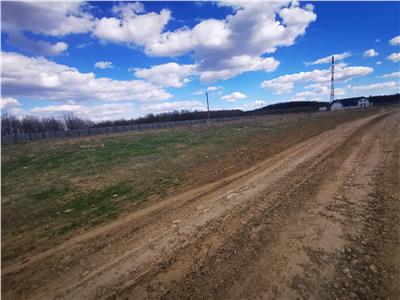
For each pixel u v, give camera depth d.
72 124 65.88
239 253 3.98
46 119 63.59
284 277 3.35
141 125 50.50
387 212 4.92
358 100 107.12
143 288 3.40
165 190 7.87
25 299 3.48
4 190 9.84
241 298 3.06
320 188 6.57
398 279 3.15
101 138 29.53
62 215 6.70
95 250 4.59
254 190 6.92
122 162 13.37
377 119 26.14
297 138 16.44
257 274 3.46
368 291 3.00
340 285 3.13
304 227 4.61
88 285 3.60
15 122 57.62
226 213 5.55
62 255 4.56
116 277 3.70
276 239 4.29
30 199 8.41
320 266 3.51
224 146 15.53
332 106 82.00
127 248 4.52
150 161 12.88
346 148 11.62
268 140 16.59
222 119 63.03
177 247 4.35
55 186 9.75
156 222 5.50
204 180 8.52
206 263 3.81
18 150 22.95
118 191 8.32
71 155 17.58
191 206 6.25
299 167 8.89
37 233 5.72
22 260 4.57
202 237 4.60
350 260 3.59
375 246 3.87
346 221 4.71
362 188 6.30
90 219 6.19
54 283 3.76
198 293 3.21
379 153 9.90
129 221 5.75
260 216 5.22
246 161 10.81
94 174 11.16
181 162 11.91
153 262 3.98
